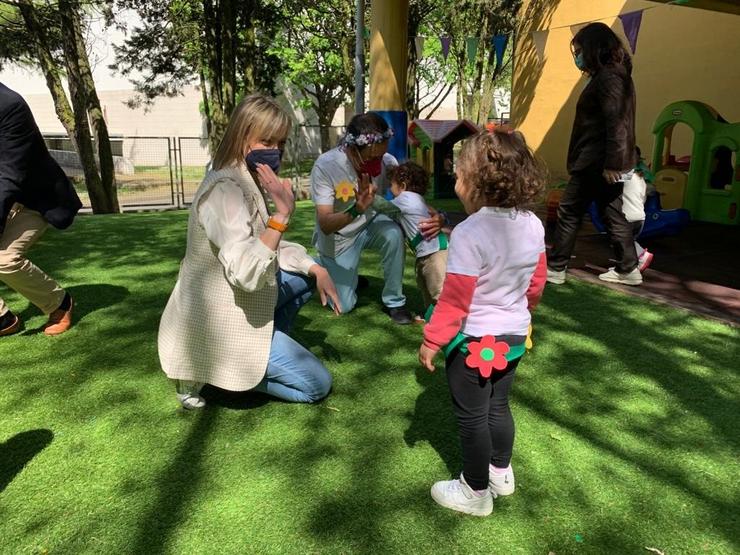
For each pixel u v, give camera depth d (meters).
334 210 3.79
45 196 3.38
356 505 2.12
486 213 1.95
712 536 1.99
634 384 3.05
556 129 9.85
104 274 5.07
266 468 2.32
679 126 8.83
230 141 2.43
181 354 2.58
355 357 3.35
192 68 14.89
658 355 3.41
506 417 2.10
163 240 6.57
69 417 2.68
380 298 4.43
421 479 2.26
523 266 1.96
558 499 2.16
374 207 3.70
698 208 7.86
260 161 2.37
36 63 15.88
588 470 2.33
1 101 3.08
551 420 2.70
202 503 2.12
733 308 4.19
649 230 6.09
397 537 1.96
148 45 13.86
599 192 4.60
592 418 2.72
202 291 2.52
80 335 3.64
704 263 5.54
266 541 1.94
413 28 14.48
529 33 10.20
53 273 5.10
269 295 2.56
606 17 9.05
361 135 3.42
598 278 4.98
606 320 3.98
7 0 11.73
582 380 3.09
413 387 3.00
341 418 2.69
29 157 3.23
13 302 4.26
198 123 25.95
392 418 2.70
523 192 1.91
